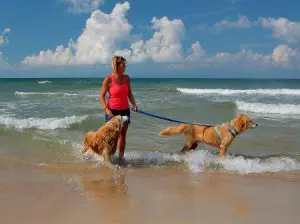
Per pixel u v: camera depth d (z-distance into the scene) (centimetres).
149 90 2936
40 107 1470
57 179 517
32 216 369
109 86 615
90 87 3612
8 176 529
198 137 686
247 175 549
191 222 357
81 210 388
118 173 559
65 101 1800
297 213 386
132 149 740
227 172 568
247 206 407
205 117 1204
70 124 1013
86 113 1279
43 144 764
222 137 662
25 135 854
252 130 950
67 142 784
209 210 394
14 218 363
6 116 1167
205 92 2806
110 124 596
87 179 520
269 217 375
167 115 1238
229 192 461
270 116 1270
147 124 1034
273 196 445
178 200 427
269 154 700
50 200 420
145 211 387
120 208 396
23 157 655
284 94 2514
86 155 651
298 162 632
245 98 2092
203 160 641
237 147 761
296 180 519
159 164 621
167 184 497
